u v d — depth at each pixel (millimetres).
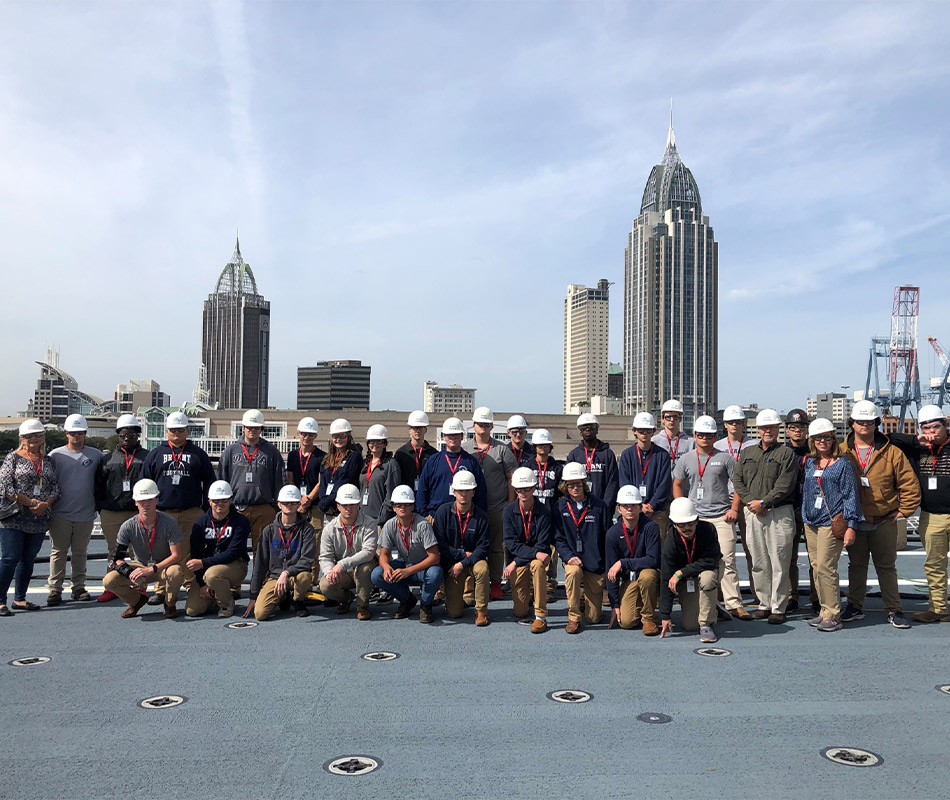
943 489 7652
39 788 4004
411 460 9273
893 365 142875
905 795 3967
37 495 8320
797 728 4898
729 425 8969
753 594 9133
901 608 8062
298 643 6973
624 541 7637
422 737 4707
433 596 7703
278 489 9375
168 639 7121
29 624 7750
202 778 4121
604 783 4070
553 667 6223
